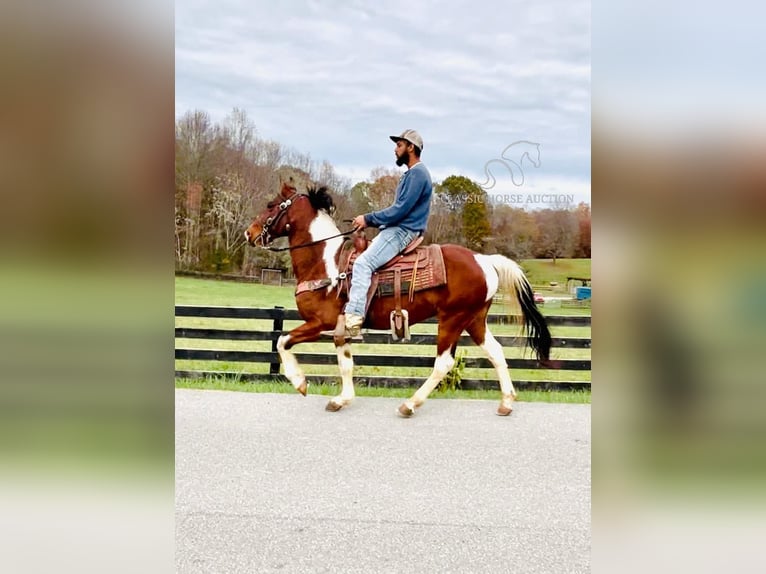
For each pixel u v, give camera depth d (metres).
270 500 3.05
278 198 4.87
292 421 4.49
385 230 4.60
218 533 2.67
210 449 3.81
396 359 5.53
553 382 5.57
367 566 2.40
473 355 6.28
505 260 4.70
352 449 3.87
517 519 2.86
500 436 4.20
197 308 5.68
